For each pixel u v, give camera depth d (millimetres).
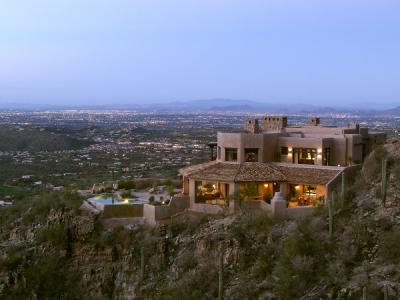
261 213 46062
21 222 56469
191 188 51375
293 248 41000
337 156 54906
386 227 40844
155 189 64250
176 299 41500
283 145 55094
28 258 50562
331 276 38156
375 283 35844
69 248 50562
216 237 44969
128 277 46594
